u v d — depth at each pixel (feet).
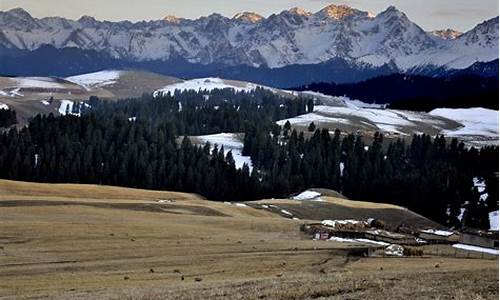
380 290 208.33
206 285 237.45
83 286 261.03
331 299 189.47
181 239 414.82
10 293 245.04
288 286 220.02
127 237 408.67
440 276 247.91
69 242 380.78
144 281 273.95
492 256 424.87
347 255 380.58
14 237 385.50
